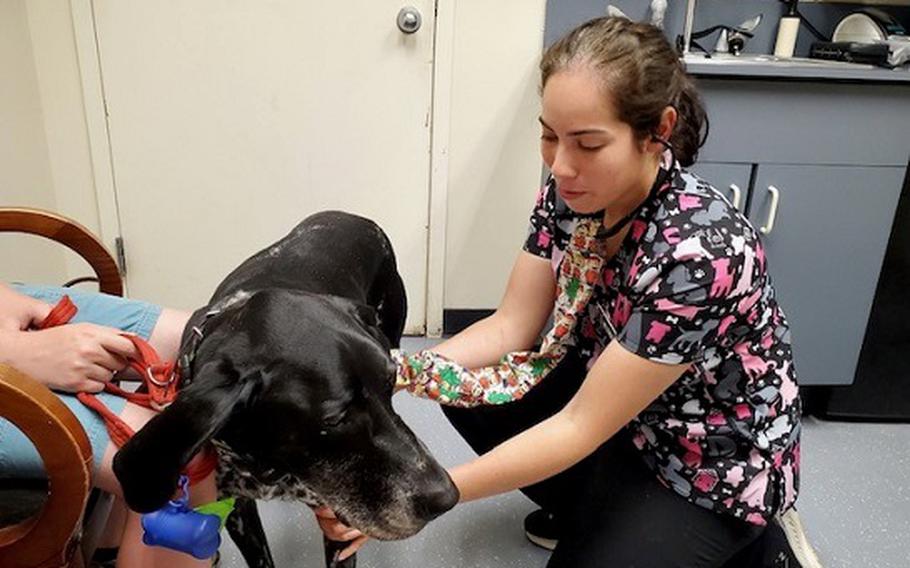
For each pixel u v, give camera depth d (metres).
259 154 2.47
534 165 2.54
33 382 0.79
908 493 1.93
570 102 0.98
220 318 1.03
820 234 2.10
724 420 1.20
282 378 0.91
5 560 0.84
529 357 1.39
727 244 1.07
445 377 1.33
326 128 2.46
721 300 1.07
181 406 0.85
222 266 2.60
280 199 2.53
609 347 1.12
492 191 2.56
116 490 0.99
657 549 1.20
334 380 0.92
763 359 1.18
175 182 2.48
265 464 0.96
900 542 1.75
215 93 2.39
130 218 2.50
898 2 2.56
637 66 0.97
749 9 2.53
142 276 2.58
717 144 2.02
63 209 2.47
